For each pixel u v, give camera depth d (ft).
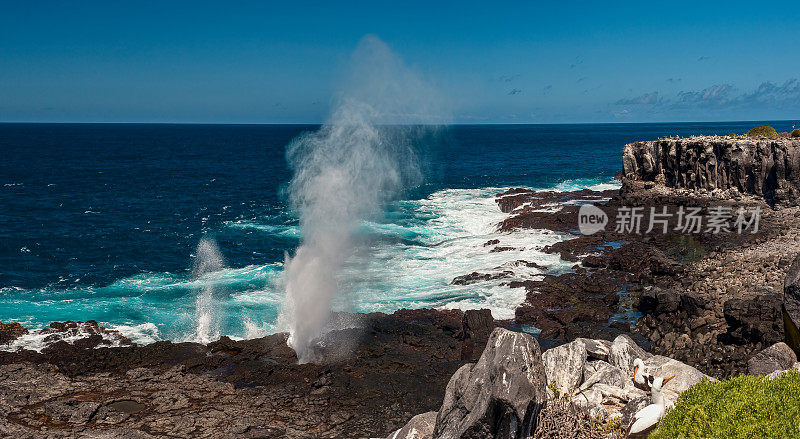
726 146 165.27
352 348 73.36
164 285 106.83
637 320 87.45
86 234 149.79
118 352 73.05
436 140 635.66
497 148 509.35
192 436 53.83
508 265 112.27
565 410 37.60
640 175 200.85
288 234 152.05
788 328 54.90
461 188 233.96
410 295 98.99
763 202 154.40
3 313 91.56
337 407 60.54
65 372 67.62
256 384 65.62
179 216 177.37
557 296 95.61
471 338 78.79
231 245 139.95
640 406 39.14
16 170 304.91
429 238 140.97
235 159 393.70
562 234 137.80
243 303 95.91
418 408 60.64
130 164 350.02
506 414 33.40
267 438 53.98
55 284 107.34
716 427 32.12
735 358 69.05
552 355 48.34
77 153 442.50
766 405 32.99
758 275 96.07
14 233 149.38
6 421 55.36
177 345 75.10
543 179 267.59
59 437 52.44
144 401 60.54
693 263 110.22
